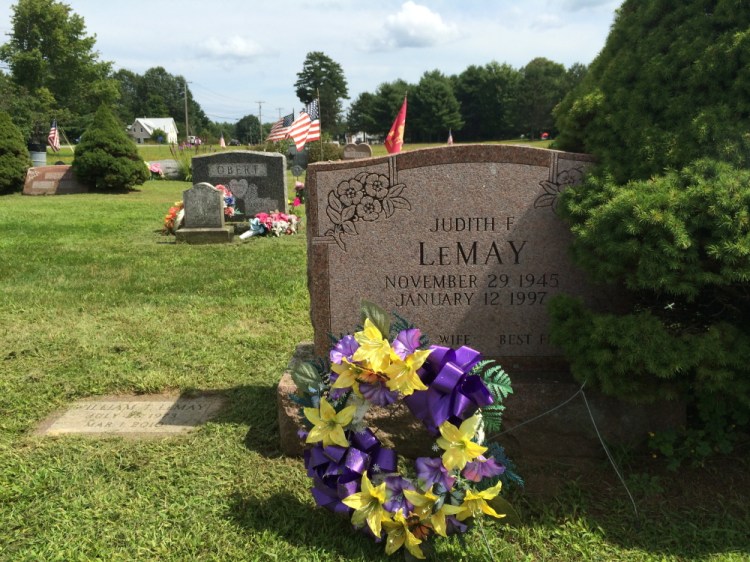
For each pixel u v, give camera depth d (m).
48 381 2.46
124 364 2.63
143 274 4.16
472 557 1.51
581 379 1.74
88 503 1.69
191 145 21.67
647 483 1.76
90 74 32.47
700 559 1.50
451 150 1.97
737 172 1.61
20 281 3.91
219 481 1.79
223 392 2.40
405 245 2.03
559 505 1.70
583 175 1.93
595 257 1.73
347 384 1.53
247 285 3.88
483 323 2.06
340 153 14.62
